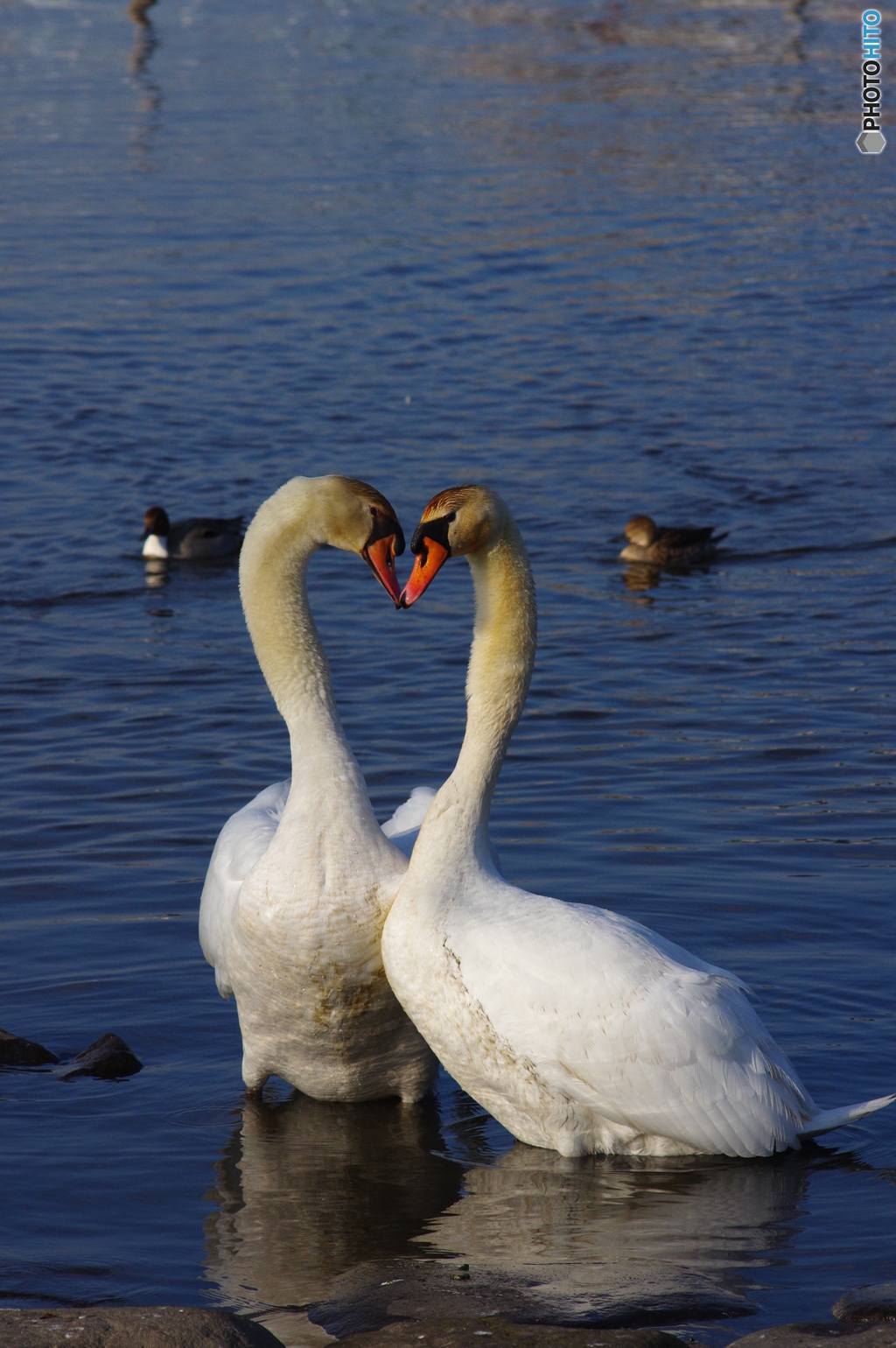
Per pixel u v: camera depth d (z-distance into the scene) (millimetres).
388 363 28031
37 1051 8406
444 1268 6488
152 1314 5820
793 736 13180
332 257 35375
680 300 32812
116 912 9945
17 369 27312
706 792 11930
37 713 13977
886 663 15219
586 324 30891
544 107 58000
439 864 7566
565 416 25156
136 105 57719
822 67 68938
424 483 21641
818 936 9516
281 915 7668
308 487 8031
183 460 22953
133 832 11250
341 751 7949
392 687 14602
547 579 18500
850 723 13484
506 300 32469
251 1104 8156
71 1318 5812
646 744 13055
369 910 7711
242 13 89938
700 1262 6488
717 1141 7230
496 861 8055
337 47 75750
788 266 35875
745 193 43594
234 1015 8898
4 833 11211
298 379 27031
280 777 12336
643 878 10352
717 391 26594
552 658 15570
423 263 35062
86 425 24578
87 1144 7621
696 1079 7180
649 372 27719
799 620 16766
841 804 11641
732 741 13086
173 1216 6980
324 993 7793
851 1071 8055
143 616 17438
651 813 11523
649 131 53219
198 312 31125
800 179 45875
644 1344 5699
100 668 15414
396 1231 6840
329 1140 7793
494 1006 7309
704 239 38344
